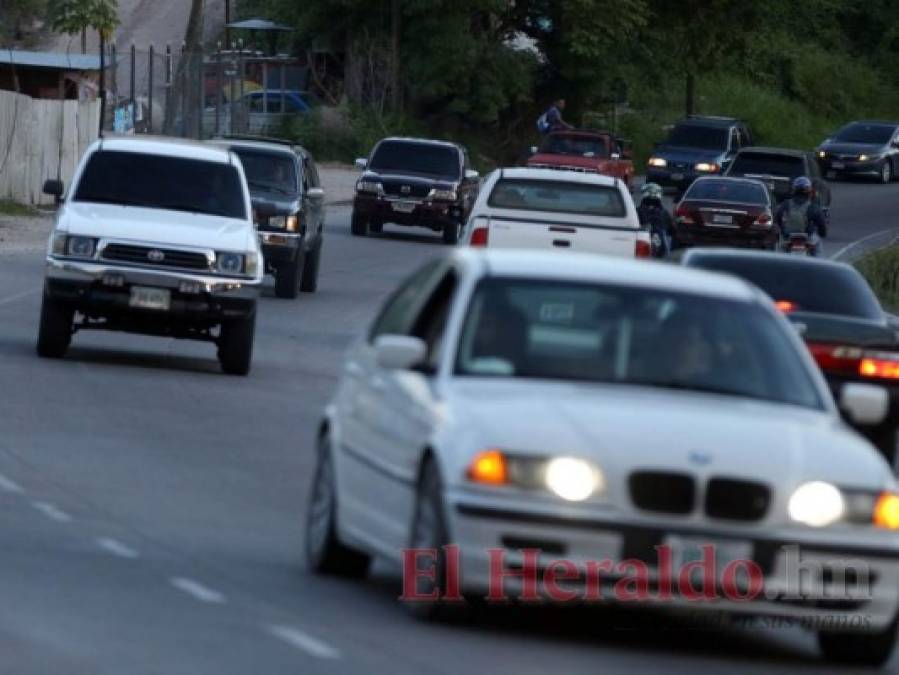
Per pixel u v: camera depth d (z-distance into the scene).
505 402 27.42
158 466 44.69
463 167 134.25
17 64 170.38
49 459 44.34
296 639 27.09
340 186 174.38
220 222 63.66
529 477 26.16
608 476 26.11
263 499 41.53
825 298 56.44
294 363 68.88
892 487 27.22
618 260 31.88
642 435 26.55
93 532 35.69
